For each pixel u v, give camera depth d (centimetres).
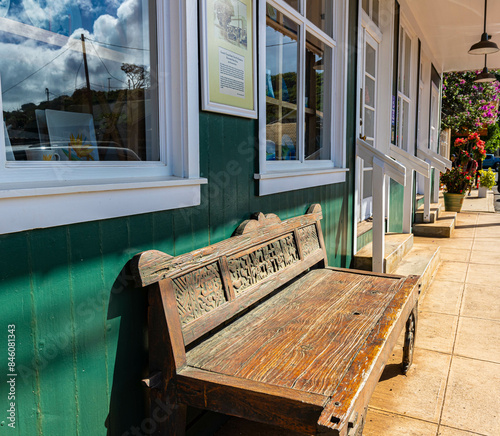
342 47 384
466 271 529
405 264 458
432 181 1010
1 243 119
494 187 1852
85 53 171
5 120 144
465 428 219
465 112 1518
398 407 237
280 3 282
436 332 340
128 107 187
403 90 668
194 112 192
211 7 200
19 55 150
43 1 157
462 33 756
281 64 296
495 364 287
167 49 188
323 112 381
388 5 541
